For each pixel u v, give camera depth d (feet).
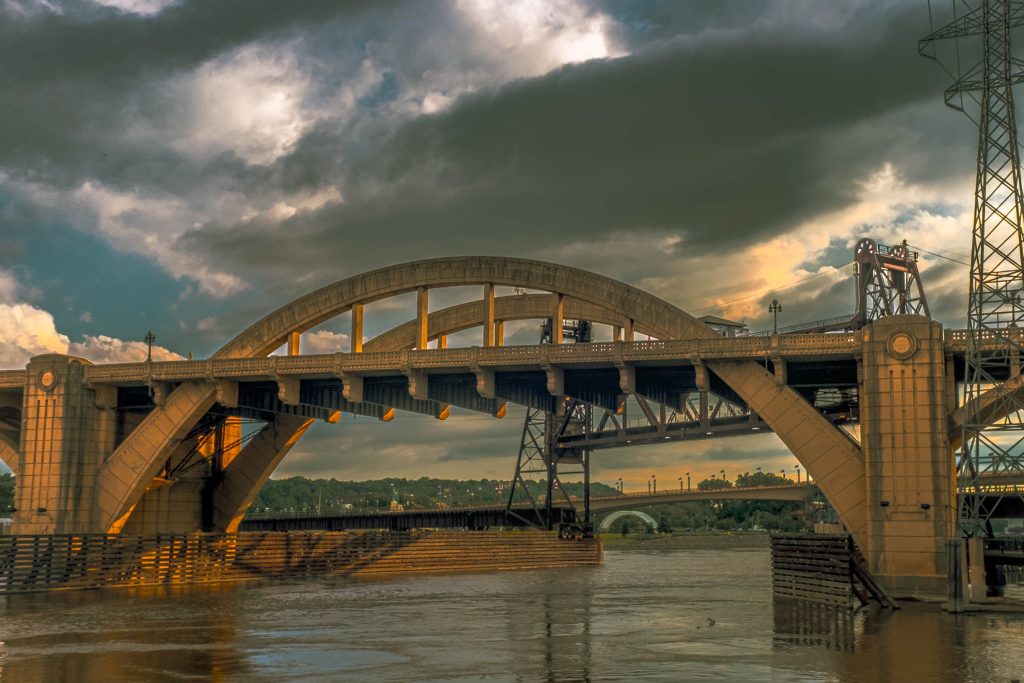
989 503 295.28
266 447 329.31
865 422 218.79
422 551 370.73
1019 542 244.63
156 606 219.61
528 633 170.30
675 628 177.17
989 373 230.07
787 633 168.04
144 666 134.31
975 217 228.63
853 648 148.97
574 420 488.44
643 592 268.41
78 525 285.43
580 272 267.18
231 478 331.98
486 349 260.01
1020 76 233.76
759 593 265.75
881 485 215.31
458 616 199.00
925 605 205.46
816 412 229.25
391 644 156.15
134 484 286.25
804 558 235.20
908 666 132.05
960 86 239.50
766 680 121.90
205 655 144.15
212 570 305.73
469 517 496.64
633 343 246.27
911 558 211.41
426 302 287.69
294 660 139.23
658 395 295.69
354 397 274.16
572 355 252.83
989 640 156.97
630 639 161.58
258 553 318.65
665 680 122.21
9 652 147.95
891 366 218.18
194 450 316.60
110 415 295.28
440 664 135.23
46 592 258.16
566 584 303.89
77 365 290.56
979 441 215.51
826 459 226.58
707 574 387.34
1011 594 261.03
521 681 121.80
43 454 287.69
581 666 133.18
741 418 385.29
